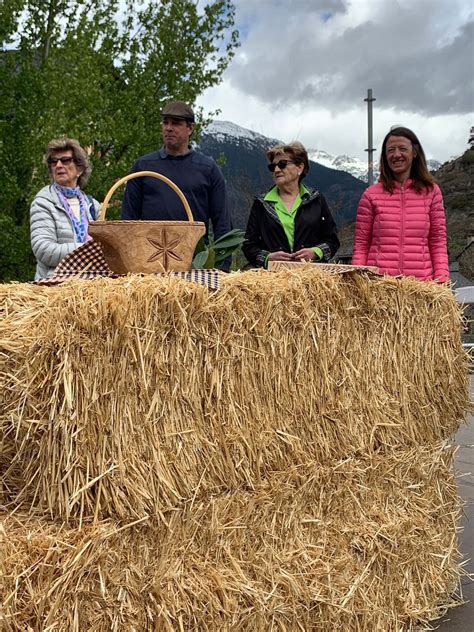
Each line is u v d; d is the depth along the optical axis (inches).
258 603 82.0
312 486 92.0
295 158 150.1
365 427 102.2
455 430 124.0
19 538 64.9
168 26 588.7
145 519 69.7
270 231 152.1
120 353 69.1
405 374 110.5
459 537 144.6
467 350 125.6
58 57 532.7
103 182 523.8
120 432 69.1
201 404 78.5
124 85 599.5
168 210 149.6
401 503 109.2
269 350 87.0
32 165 481.4
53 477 66.7
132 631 69.6
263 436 85.4
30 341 65.1
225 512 80.1
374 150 593.6
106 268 93.4
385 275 108.3
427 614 110.3
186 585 74.9
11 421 66.1
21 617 62.9
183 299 75.2
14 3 520.4
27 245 495.5
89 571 65.7
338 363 98.3
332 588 92.2
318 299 94.0
